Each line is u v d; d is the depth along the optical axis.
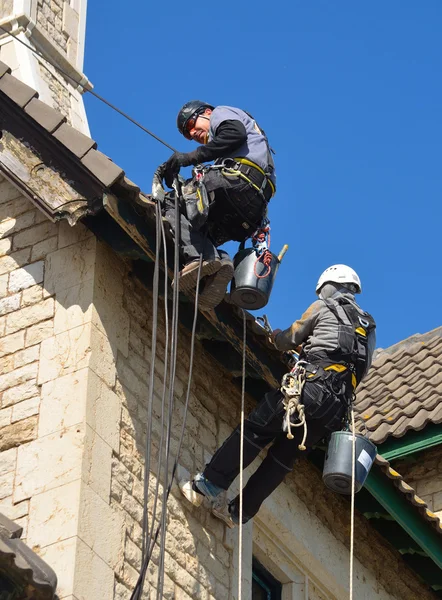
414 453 13.99
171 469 9.95
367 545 12.09
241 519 9.76
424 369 15.45
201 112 9.77
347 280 10.05
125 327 9.91
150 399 9.02
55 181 9.56
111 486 9.17
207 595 9.81
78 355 9.50
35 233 10.28
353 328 9.72
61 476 8.98
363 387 15.57
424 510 11.74
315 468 11.64
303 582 11.10
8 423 9.44
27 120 9.63
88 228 9.84
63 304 9.80
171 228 9.41
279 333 9.95
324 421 9.64
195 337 10.63
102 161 9.32
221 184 9.32
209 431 10.58
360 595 11.69
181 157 9.34
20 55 13.58
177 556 9.65
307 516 11.40
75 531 8.69
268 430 9.74
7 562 7.64
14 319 9.95
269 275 9.66
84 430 9.14
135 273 10.12
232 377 10.98
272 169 9.58
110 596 8.76
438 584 12.50
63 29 14.52
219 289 9.47
